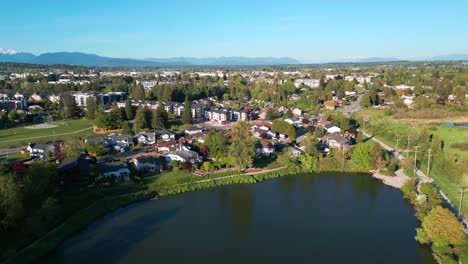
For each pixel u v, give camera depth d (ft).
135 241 182.70
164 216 212.23
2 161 286.46
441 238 168.86
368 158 291.17
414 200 229.66
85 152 307.17
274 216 213.05
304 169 295.48
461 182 253.24
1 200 166.81
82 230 193.57
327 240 183.83
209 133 352.69
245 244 179.73
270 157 321.32
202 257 167.84
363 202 233.35
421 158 309.22
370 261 164.66
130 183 250.16
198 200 237.25
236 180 270.05
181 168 283.18
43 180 201.67
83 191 231.50
